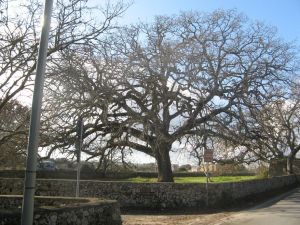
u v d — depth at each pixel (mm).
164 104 30422
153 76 29703
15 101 14805
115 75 27875
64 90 15938
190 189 25641
